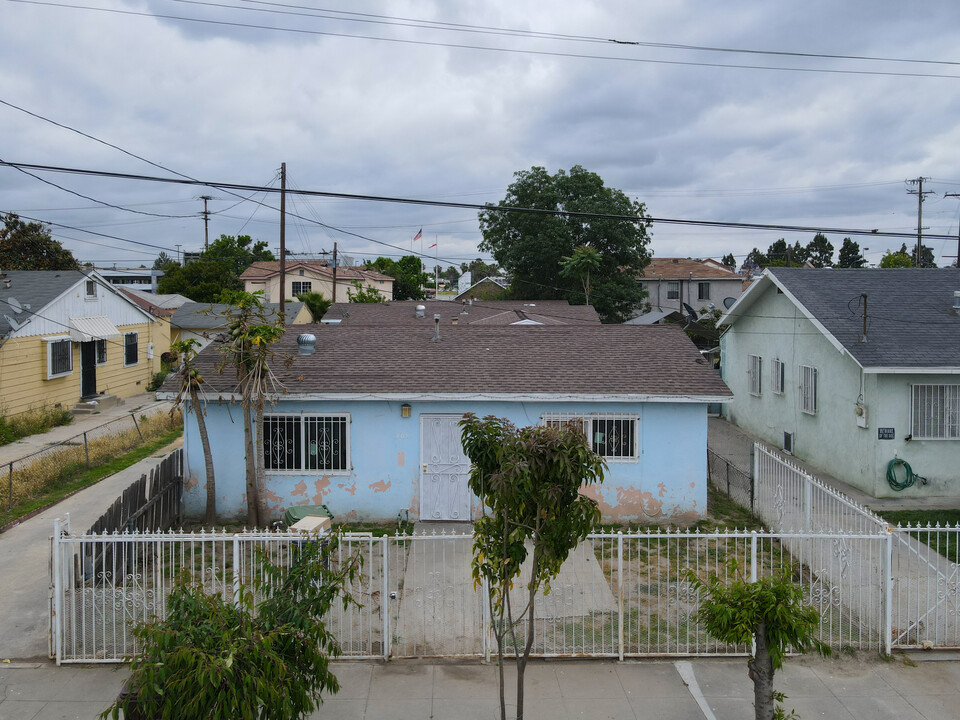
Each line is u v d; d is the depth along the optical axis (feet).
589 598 32.32
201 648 16.81
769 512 42.78
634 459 44.98
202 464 45.11
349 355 49.96
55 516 44.75
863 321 53.31
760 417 72.38
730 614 20.39
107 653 27.25
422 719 23.02
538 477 18.98
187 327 118.01
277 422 45.03
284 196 92.32
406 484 45.24
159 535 26.91
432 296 303.89
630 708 23.70
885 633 27.50
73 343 81.00
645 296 155.22
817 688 25.02
